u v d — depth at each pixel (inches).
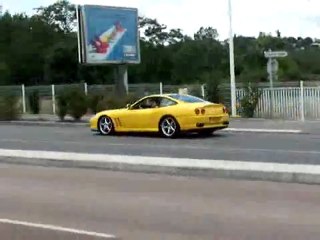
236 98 1224.2
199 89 1277.1
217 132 876.0
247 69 2938.0
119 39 1382.9
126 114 843.4
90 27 1342.3
